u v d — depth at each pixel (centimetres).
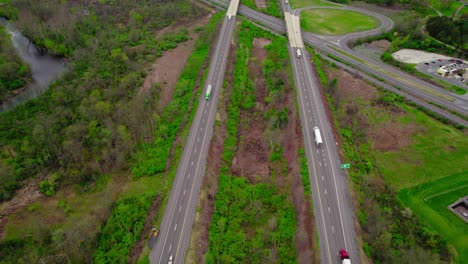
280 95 13762
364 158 11162
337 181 9719
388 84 15212
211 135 11500
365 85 15075
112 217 9169
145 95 13788
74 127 11762
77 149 11150
